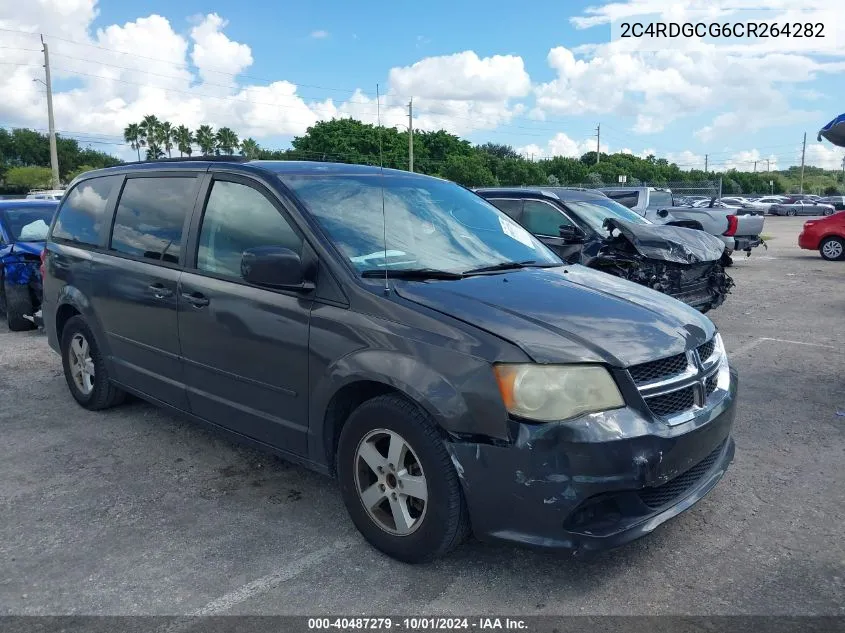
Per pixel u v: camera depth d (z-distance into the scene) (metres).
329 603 2.99
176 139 85.75
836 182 131.88
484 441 2.88
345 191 4.00
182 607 2.97
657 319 3.37
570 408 2.83
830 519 3.72
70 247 5.36
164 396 4.52
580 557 2.82
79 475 4.32
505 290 3.47
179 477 4.28
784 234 30.00
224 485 4.17
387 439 3.30
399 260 3.65
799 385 6.15
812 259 17.97
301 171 4.07
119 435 4.99
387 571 3.23
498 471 2.86
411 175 4.61
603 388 2.89
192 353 4.16
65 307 5.52
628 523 2.91
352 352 3.26
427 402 2.97
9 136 95.06
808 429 5.05
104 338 5.00
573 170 71.12
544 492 2.81
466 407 2.90
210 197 4.21
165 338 4.37
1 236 8.80
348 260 3.48
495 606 2.96
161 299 4.33
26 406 5.64
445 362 2.97
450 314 3.12
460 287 3.45
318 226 3.61
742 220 15.77
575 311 3.28
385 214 3.97
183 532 3.61
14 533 3.61
